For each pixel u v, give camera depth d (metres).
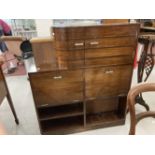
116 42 1.48
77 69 1.54
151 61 2.11
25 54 2.02
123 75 1.69
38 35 3.63
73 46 1.42
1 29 3.80
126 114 2.04
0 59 1.80
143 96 2.60
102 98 1.78
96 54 1.50
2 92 1.76
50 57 1.59
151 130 1.90
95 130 1.95
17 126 2.06
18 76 3.44
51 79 1.54
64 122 1.98
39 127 1.87
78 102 1.77
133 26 1.44
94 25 1.38
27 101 2.58
